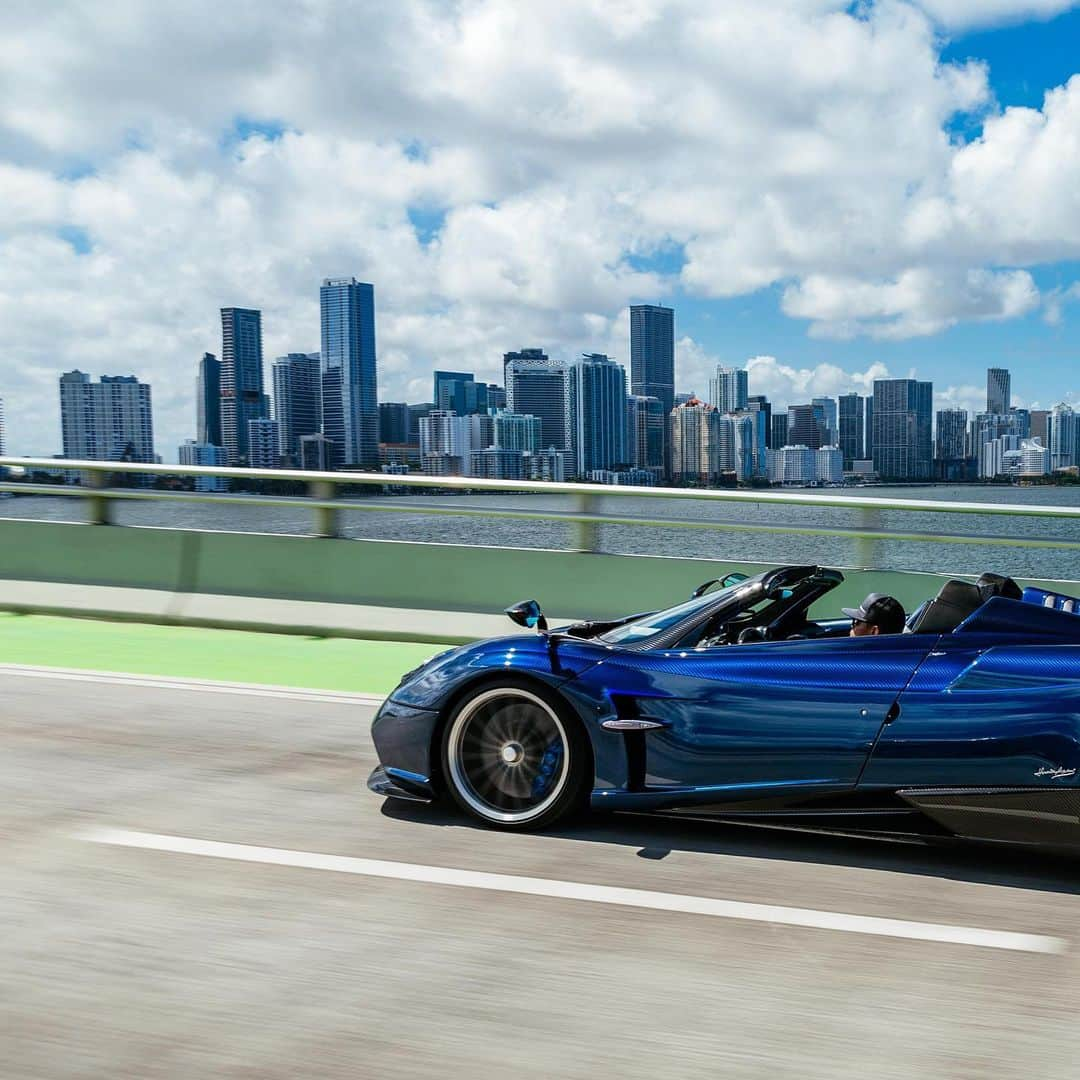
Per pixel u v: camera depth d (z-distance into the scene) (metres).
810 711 4.18
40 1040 2.75
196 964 3.21
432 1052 2.71
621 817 4.70
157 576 9.91
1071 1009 2.99
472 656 4.59
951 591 4.34
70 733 5.98
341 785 5.08
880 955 3.34
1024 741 3.95
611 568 8.96
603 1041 2.78
